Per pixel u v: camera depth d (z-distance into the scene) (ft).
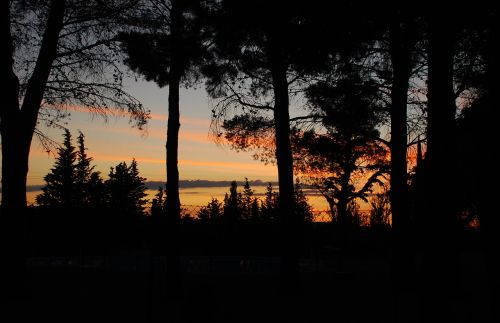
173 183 52.34
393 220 59.57
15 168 46.03
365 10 40.40
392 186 59.93
